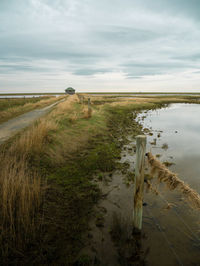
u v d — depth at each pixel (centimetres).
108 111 2217
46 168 549
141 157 279
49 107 2089
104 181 507
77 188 459
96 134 1046
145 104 3225
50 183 466
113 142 915
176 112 2430
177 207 393
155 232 319
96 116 1577
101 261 257
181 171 589
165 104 3775
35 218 333
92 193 436
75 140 865
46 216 343
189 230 325
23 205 326
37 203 368
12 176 391
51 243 284
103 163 624
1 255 253
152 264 255
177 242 297
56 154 654
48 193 418
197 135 1112
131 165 632
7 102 2619
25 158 549
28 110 1775
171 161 679
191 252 278
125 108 2600
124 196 434
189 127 1382
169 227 332
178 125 1467
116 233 306
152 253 274
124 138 1015
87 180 507
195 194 261
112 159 676
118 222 333
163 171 299
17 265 243
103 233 310
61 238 295
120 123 1496
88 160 648
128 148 830
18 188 370
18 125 1023
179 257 269
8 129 921
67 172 547
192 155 745
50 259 255
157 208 390
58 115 1345
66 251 271
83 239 295
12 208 333
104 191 454
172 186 289
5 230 286
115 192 451
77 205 388
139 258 264
